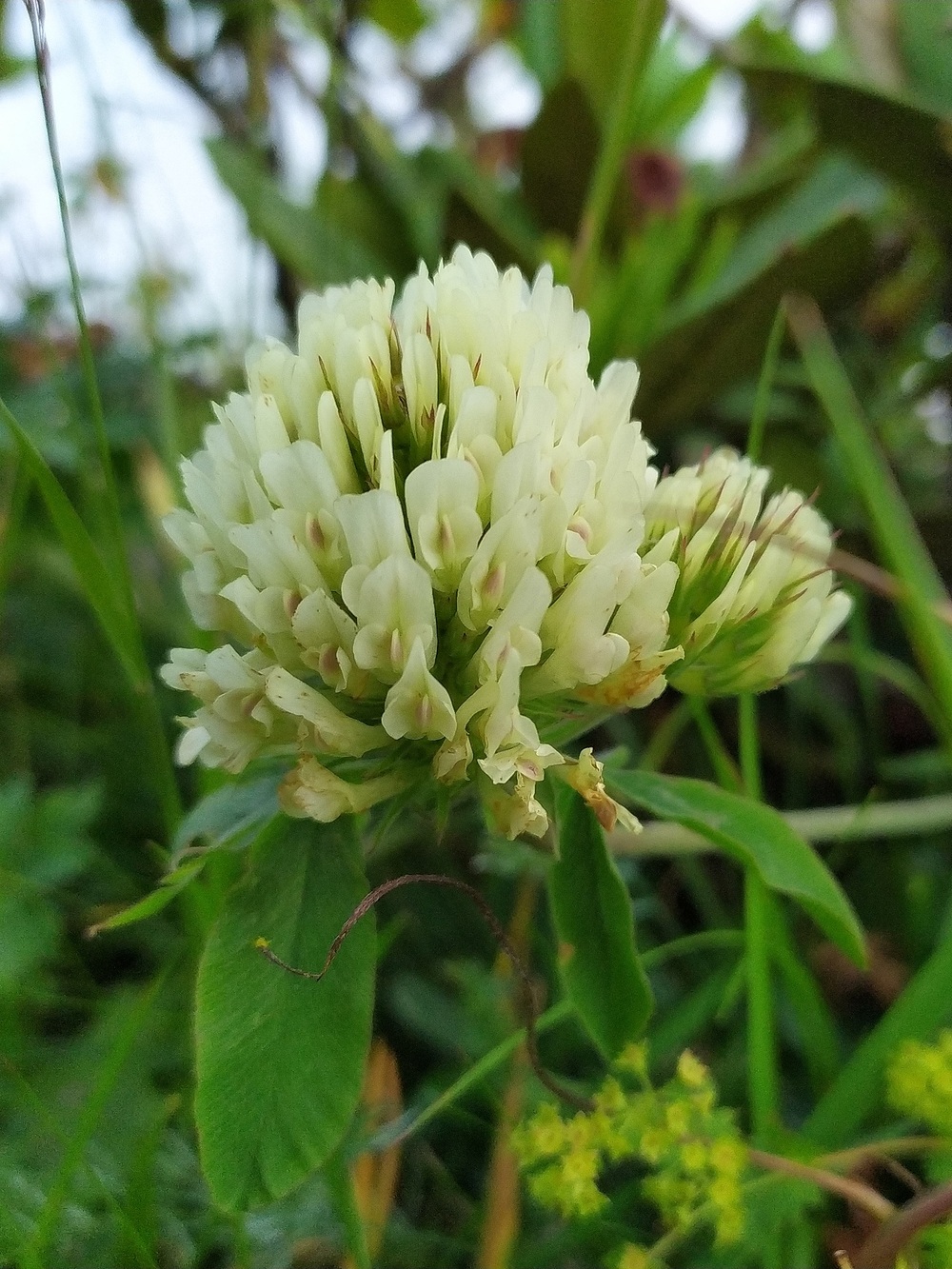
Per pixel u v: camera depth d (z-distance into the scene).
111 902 0.12
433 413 0.07
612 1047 0.08
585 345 0.08
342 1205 0.07
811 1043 0.09
